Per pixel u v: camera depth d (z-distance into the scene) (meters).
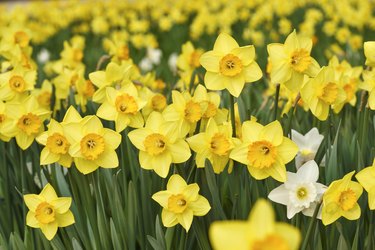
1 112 1.25
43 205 1.08
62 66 1.78
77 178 1.13
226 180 1.19
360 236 1.14
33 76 1.40
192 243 1.17
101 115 1.15
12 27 1.70
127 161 1.27
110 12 4.45
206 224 1.11
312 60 1.11
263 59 2.95
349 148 1.24
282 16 4.28
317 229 1.09
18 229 1.34
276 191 1.03
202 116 1.17
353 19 3.55
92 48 3.60
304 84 1.09
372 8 4.50
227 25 4.00
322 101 1.11
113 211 1.18
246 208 1.11
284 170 1.01
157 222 1.11
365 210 1.15
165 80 2.75
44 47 3.83
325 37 3.57
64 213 1.11
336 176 1.14
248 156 1.00
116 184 1.14
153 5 4.96
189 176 1.10
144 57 3.33
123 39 3.63
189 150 1.05
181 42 3.79
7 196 1.35
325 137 1.24
